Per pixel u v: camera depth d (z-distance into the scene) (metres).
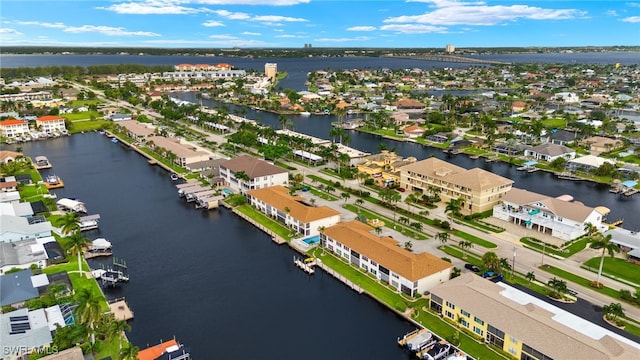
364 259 137.88
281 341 108.31
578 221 157.38
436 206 188.50
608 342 94.12
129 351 90.31
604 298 121.12
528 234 161.25
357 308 121.94
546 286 126.44
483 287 116.38
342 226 151.88
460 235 160.25
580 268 137.25
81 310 100.94
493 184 181.50
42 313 110.00
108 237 163.88
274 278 137.00
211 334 110.81
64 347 98.94
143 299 125.44
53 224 169.62
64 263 141.62
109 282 132.25
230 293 128.62
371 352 104.56
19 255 141.00
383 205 189.38
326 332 111.75
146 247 156.38
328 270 139.88
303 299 125.94
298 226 163.88
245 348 105.75
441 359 100.56
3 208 173.75
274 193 183.75
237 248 156.38
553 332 96.00
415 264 125.88
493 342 103.94
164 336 109.94
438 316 115.19
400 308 117.75
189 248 155.88
